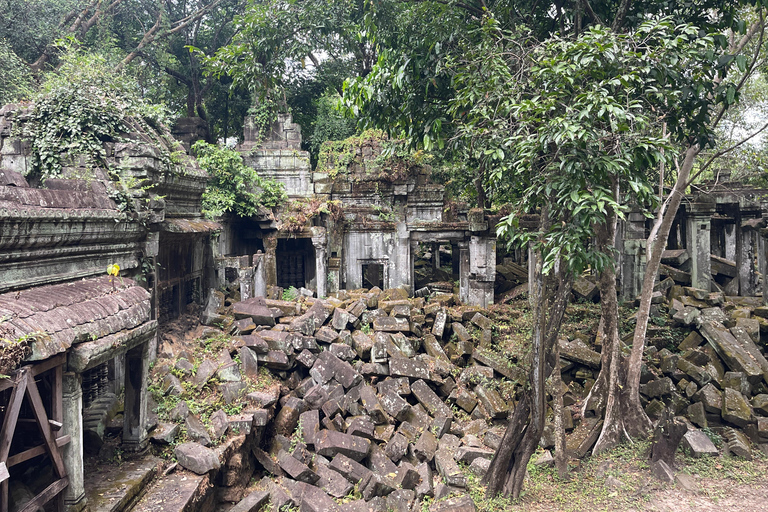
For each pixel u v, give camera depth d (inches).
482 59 344.8
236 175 610.5
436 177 672.4
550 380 442.3
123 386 358.3
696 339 537.3
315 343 467.2
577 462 401.4
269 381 418.0
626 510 338.0
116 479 262.4
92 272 303.3
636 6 396.5
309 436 378.6
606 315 426.9
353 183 659.4
